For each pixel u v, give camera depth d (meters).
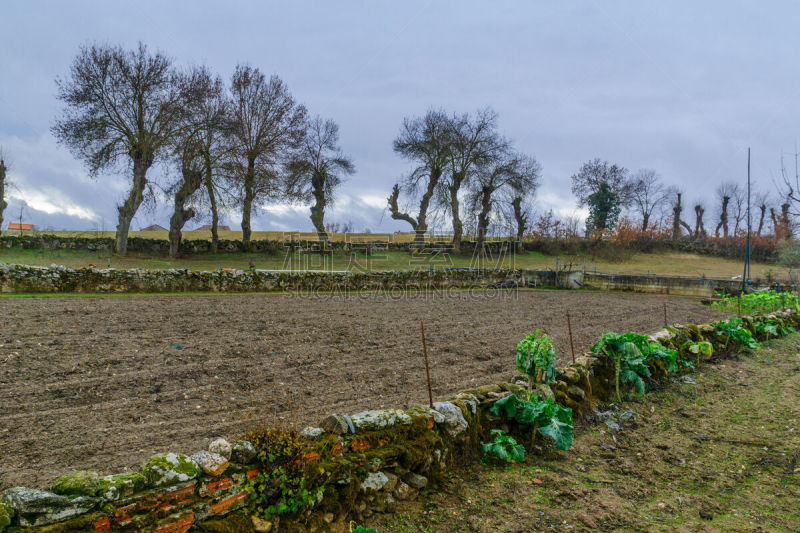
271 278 20.53
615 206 50.09
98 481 2.93
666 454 5.48
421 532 3.78
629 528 3.84
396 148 41.59
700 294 27.14
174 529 3.03
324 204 38.34
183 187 29.22
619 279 28.78
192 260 29.09
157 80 26.91
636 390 7.82
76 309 12.45
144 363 7.93
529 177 40.03
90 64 25.88
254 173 32.97
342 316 14.28
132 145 27.28
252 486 3.41
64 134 26.00
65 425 5.32
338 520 3.78
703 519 3.98
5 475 4.12
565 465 5.16
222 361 8.38
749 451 5.50
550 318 16.11
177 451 4.75
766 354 11.17
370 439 4.20
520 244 42.38
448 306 18.45
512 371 8.66
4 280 14.45
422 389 7.29
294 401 6.50
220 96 31.52
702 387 8.30
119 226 27.86
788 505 4.18
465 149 38.97
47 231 33.81
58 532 2.65
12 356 7.74
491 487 4.56
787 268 37.84
